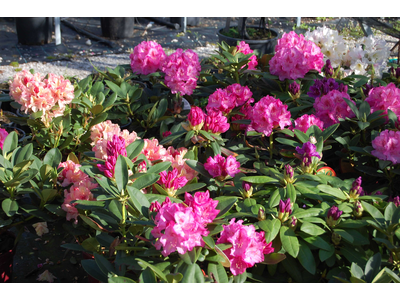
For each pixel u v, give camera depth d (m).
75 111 1.43
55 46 3.40
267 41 2.70
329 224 0.93
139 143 1.01
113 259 0.97
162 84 1.59
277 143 1.40
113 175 0.91
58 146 1.36
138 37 3.80
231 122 1.35
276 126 1.22
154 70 1.65
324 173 1.12
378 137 1.14
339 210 0.92
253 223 0.99
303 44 1.61
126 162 0.90
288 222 0.93
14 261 1.25
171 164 1.05
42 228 1.23
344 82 1.61
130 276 0.92
